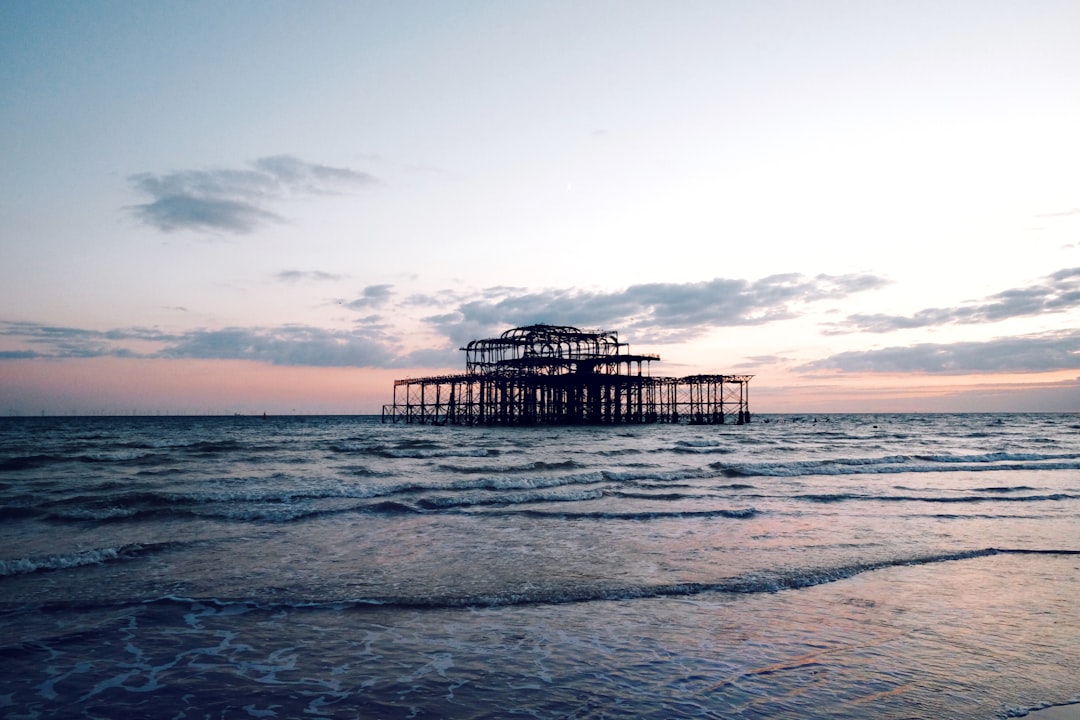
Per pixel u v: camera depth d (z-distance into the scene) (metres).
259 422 151.50
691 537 14.16
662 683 6.78
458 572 11.02
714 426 103.44
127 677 6.73
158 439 56.78
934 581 10.95
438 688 6.59
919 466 31.55
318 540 13.50
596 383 91.12
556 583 10.38
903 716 6.14
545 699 6.37
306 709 6.10
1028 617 9.17
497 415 97.31
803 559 12.23
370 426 106.81
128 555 11.95
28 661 7.06
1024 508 18.81
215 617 8.59
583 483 24.48
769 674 7.05
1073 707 6.42
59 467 29.42
